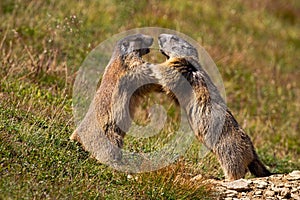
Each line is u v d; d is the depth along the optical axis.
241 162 11.76
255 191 10.77
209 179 11.22
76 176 9.87
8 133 10.59
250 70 21.22
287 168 13.88
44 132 10.92
